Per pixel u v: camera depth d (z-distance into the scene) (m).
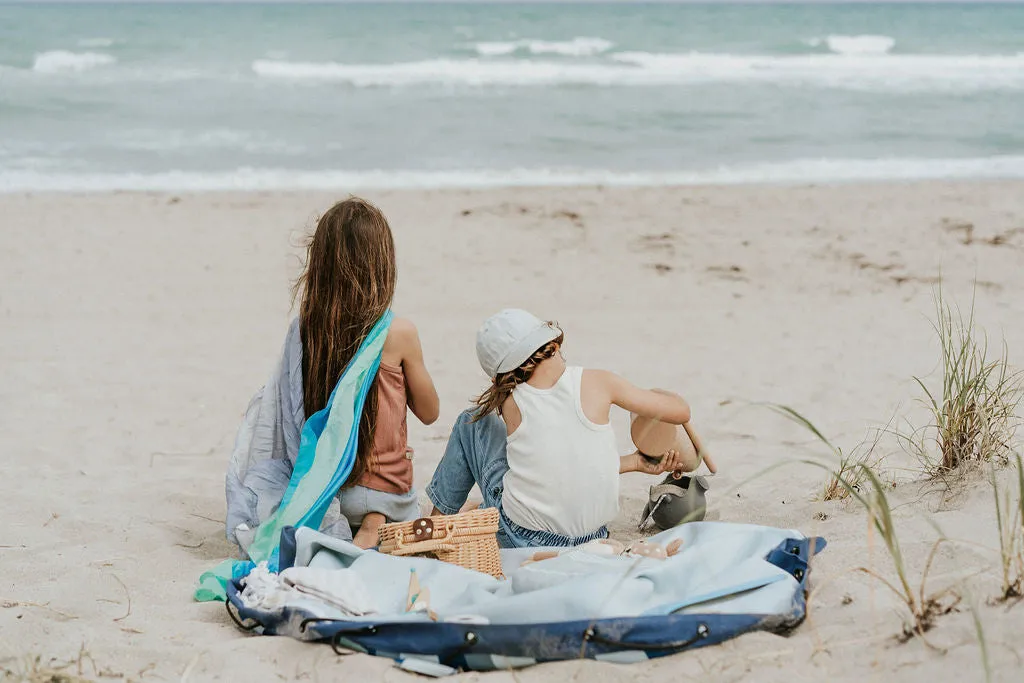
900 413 5.83
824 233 11.41
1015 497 3.82
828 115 21.70
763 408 6.07
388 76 26.88
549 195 13.57
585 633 2.92
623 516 4.45
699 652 2.96
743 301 8.87
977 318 8.05
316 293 3.90
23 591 3.56
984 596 3.05
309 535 3.44
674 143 18.17
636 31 41.03
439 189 13.97
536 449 3.67
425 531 3.52
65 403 6.22
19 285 9.08
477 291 9.20
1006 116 21.97
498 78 26.94
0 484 4.79
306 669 2.98
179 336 7.81
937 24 50.03
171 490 4.73
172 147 16.83
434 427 5.74
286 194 13.48
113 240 10.80
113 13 45.06
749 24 46.25
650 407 3.74
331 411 3.80
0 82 23.25
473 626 2.96
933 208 12.79
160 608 3.47
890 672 2.75
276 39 33.72
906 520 3.84
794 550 3.40
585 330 8.04
